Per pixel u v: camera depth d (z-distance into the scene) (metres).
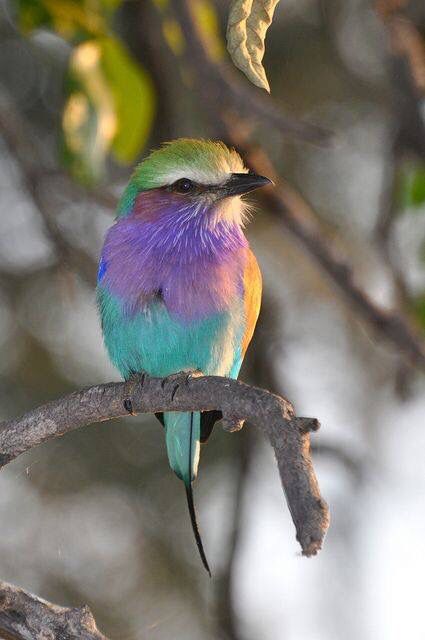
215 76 11.01
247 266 10.95
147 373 10.63
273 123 10.17
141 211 10.89
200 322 10.52
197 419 10.65
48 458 15.41
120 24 13.37
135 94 11.47
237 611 12.28
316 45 15.51
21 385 15.39
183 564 15.23
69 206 14.95
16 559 15.09
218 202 10.84
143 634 14.76
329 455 13.04
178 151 11.07
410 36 11.72
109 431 15.44
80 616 7.75
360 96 15.60
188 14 11.12
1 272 15.70
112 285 10.71
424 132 11.73
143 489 15.40
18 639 7.77
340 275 12.14
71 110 11.28
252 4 6.72
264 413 6.54
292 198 12.57
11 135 13.13
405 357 11.96
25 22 11.46
